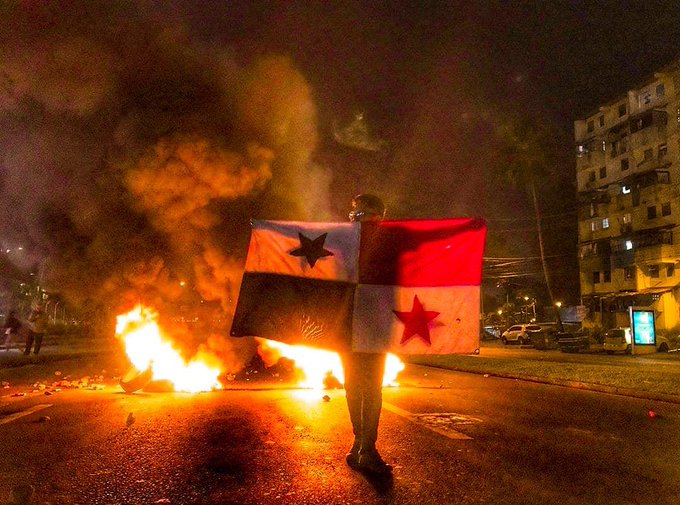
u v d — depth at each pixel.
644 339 30.70
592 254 56.66
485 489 4.00
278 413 7.06
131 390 9.20
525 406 8.55
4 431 5.88
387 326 4.22
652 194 49.75
